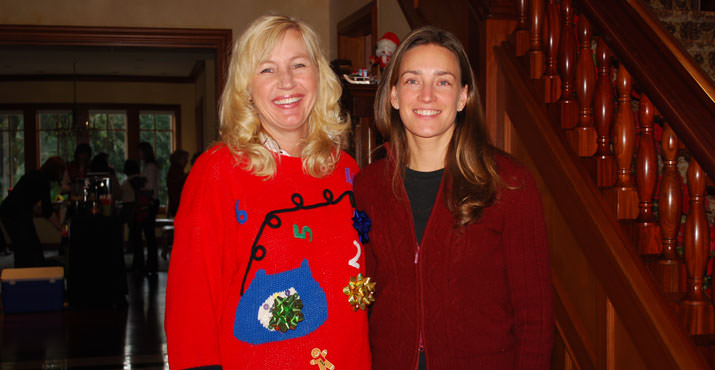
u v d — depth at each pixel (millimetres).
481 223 1467
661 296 1866
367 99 3494
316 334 1485
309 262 1498
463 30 3010
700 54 3125
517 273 1480
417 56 1555
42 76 11688
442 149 1599
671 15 3111
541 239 1480
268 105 1508
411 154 1642
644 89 1869
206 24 5961
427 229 1509
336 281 1535
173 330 1349
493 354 1463
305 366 1466
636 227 2000
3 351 4383
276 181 1507
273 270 1455
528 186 1477
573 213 2191
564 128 2332
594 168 2168
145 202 8234
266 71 1510
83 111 11844
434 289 1483
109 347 4496
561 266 2359
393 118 1689
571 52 2354
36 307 5723
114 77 11898
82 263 5934
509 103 2641
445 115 1535
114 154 12023
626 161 2100
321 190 1577
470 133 1545
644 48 1880
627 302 1939
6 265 9625
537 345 1465
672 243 1968
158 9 5887
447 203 1489
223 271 1448
